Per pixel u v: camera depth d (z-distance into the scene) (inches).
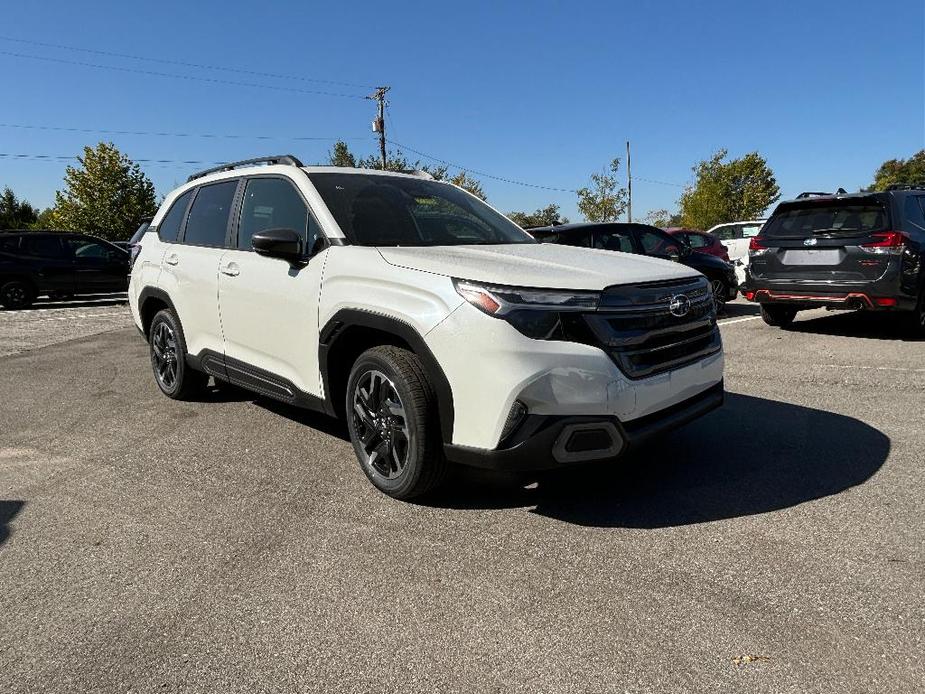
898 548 109.2
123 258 639.8
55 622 93.6
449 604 96.1
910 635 86.3
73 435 182.4
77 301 674.2
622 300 119.0
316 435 178.9
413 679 80.4
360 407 138.4
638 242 367.6
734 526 118.6
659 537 115.1
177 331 204.5
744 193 1940.2
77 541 118.3
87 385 247.1
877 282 290.4
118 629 91.7
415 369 125.6
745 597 95.9
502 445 114.3
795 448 159.6
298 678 81.0
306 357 150.6
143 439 177.5
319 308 143.5
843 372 241.8
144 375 264.2
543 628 89.8
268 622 92.7
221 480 146.8
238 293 170.9
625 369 117.6
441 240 157.8
